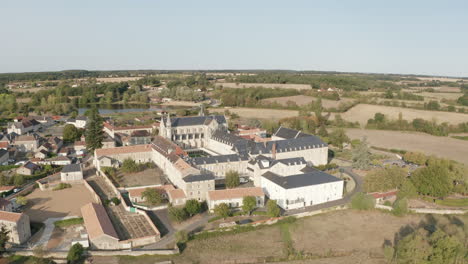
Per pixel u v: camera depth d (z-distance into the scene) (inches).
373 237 4682.6
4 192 5925.2
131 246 4375.0
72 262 4040.4
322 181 5753.0
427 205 5703.7
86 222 4731.8
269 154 7047.2
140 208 5472.4
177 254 4234.7
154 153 7824.8
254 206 5251.0
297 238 4640.8
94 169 7470.5
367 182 6161.4
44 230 4810.5
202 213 5349.4
